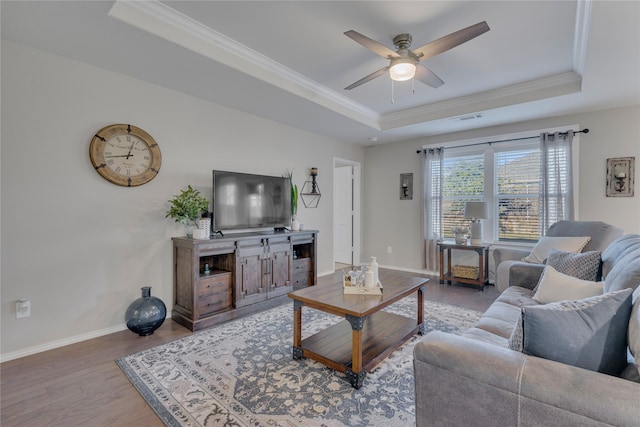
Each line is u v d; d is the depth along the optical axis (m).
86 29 2.21
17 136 2.43
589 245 3.23
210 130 3.69
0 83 2.35
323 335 2.57
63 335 2.65
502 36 2.63
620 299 1.16
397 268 5.86
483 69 3.27
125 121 2.98
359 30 2.54
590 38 2.29
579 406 0.95
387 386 2.03
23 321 2.46
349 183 6.43
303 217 4.99
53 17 2.06
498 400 1.10
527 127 4.47
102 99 2.84
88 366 2.29
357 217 6.28
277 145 4.52
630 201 3.78
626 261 1.82
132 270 3.05
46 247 2.57
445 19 2.40
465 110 4.14
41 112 2.53
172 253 3.32
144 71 2.88
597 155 3.97
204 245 3.08
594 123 3.99
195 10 2.29
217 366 2.28
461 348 1.22
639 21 2.06
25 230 2.47
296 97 3.54
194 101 3.53
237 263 3.36
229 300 3.32
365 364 2.08
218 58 2.69
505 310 2.21
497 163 4.81
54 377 2.14
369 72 3.34
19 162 2.44
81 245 2.74
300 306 2.37
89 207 2.78
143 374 2.18
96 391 1.98
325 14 2.34
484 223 4.88
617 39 2.29
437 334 1.35
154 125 3.19
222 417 1.73
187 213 3.10
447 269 5.03
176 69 2.84
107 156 2.85
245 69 2.91
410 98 4.13
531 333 1.17
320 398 1.90
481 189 4.94
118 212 2.96
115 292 2.94
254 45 2.79
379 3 2.21
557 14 2.32
